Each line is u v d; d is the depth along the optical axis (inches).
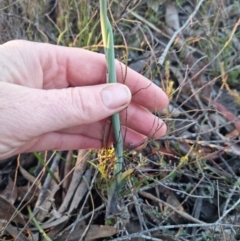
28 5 9.3
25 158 8.8
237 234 7.7
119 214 7.3
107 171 7.1
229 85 9.8
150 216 7.9
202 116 9.1
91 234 7.5
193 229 7.8
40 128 6.2
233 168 8.7
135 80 7.3
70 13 9.6
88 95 6.1
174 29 10.5
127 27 10.0
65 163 8.5
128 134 7.8
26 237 7.5
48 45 7.3
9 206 7.6
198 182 8.1
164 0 10.5
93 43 9.5
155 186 8.2
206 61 9.8
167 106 8.1
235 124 9.1
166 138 8.1
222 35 10.6
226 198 8.2
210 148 8.7
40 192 8.1
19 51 7.0
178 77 9.8
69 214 7.7
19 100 6.1
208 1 10.0
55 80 7.5
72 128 7.4
